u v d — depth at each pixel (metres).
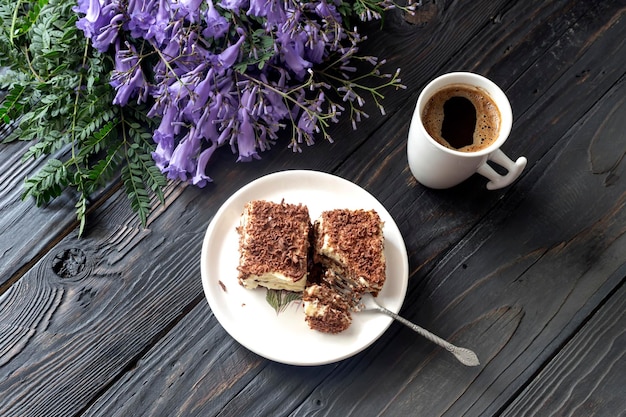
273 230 0.56
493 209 0.63
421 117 0.57
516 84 0.66
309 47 0.60
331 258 0.58
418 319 0.60
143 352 0.58
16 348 0.58
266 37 0.56
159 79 0.58
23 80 0.60
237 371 0.58
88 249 0.60
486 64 0.66
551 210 0.63
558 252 0.61
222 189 0.62
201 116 0.58
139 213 0.60
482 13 0.68
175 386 0.57
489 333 0.59
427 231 0.62
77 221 0.61
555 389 0.58
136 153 0.61
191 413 0.57
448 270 0.61
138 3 0.54
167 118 0.58
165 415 0.57
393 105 0.65
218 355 0.58
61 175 0.58
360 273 0.55
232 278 0.58
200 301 0.60
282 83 0.59
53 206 0.61
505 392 0.58
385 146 0.64
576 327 0.59
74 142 0.62
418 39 0.67
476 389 0.58
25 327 0.59
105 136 0.60
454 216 0.63
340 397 0.57
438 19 0.67
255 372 0.58
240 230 0.58
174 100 0.56
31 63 0.61
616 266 0.61
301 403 0.57
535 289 0.61
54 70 0.58
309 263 0.60
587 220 0.62
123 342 0.58
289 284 0.56
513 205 0.63
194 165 0.61
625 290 0.60
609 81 0.66
